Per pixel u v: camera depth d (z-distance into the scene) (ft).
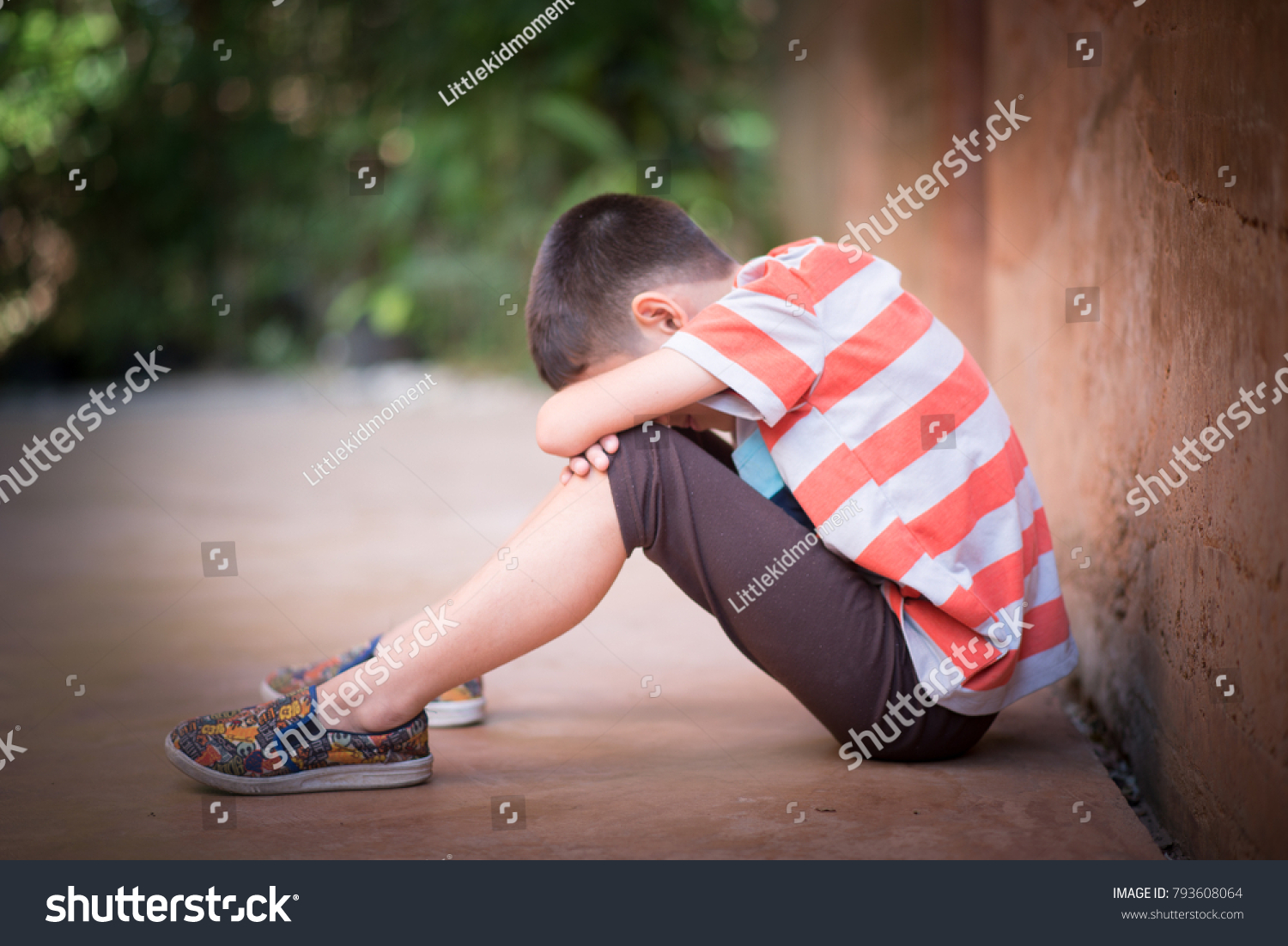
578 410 3.82
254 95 23.20
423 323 21.54
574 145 20.65
